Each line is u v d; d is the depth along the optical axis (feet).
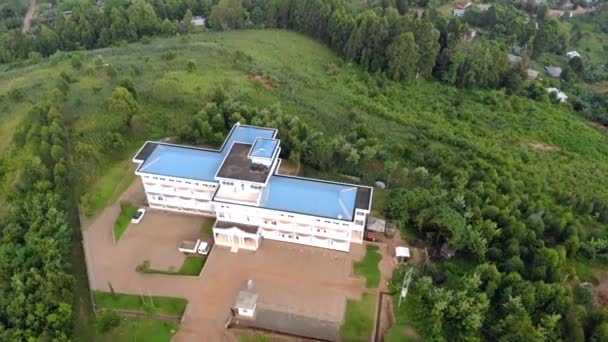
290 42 546.67
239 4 580.71
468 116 433.07
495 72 504.84
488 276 221.66
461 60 501.56
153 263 237.04
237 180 236.84
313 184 250.16
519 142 398.62
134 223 258.16
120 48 499.92
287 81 428.15
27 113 325.83
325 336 204.95
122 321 207.72
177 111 345.51
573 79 572.10
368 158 307.17
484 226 248.52
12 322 196.75
